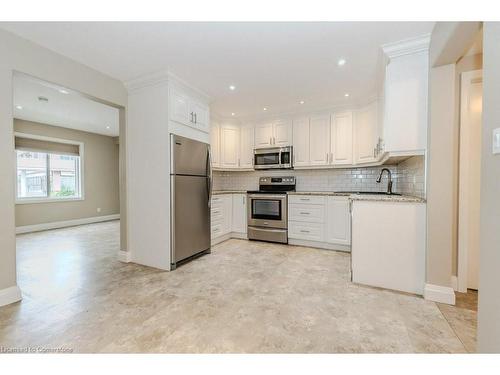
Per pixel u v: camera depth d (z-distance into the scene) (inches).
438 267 77.0
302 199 145.1
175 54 88.9
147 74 105.5
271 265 112.2
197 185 122.0
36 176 205.6
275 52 87.4
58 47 84.0
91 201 239.6
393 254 85.0
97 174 245.1
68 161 227.8
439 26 69.0
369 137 130.1
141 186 113.6
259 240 159.3
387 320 66.4
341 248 136.4
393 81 83.4
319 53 88.1
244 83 115.0
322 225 139.6
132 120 115.3
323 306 74.2
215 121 164.4
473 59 80.3
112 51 87.0
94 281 93.8
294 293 83.2
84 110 166.7
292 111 157.3
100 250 139.1
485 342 41.1
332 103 143.0
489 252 40.1
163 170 107.3
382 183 146.3
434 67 75.6
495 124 38.4
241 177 189.6
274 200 153.1
